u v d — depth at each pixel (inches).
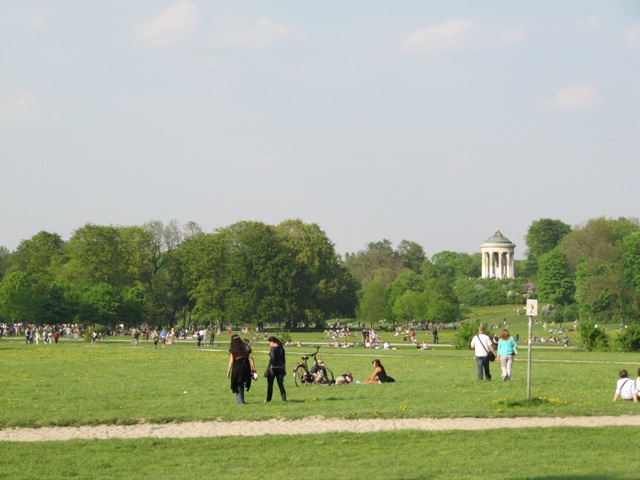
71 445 1143.0
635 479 917.2
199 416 1358.3
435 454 1074.1
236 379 1536.7
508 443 1136.2
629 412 1392.7
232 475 963.3
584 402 1525.6
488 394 1680.6
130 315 7081.7
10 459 1059.9
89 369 2605.8
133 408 1492.4
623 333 4094.5
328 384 1969.7
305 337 7027.6
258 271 7770.7
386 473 964.6
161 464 1032.8
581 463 1010.7
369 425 1280.8
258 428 1263.5
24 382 2085.4
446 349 4530.0
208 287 7810.0
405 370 2475.4
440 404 1493.6
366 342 5310.0
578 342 4320.9
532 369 2491.4
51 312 6737.2
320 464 1024.9
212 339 5482.3
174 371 2504.9
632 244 7736.2
